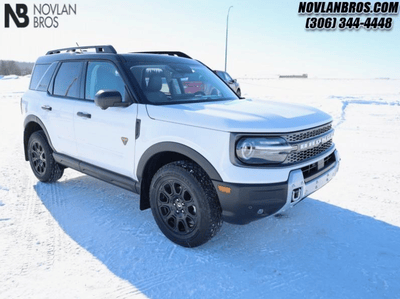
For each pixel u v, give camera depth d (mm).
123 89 3240
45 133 4156
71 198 3992
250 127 2469
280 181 2488
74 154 3826
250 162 2469
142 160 3006
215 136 2533
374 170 5059
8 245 2898
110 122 3258
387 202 3883
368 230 3242
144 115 2977
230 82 14641
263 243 3010
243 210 2506
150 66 3441
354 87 33031
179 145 2709
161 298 2268
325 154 2980
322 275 2535
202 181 2648
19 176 4773
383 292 2342
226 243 3006
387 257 2783
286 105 3318
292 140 2594
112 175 3393
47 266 2607
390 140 7109
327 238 3096
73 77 3840
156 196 2984
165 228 3002
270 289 2369
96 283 2412
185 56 4445
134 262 2684
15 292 2297
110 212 3619
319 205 3820
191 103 3223
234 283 2432
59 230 3199
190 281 2449
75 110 3648
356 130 8234
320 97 18047
